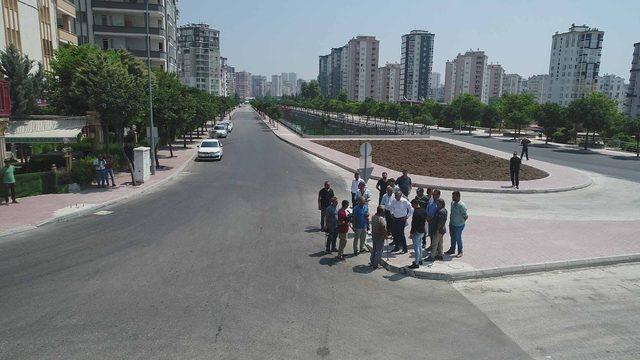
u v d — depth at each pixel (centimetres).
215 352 651
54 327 720
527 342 701
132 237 1240
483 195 1973
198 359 631
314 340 692
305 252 1138
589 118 4031
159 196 1847
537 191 2041
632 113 10425
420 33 16275
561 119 4375
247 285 908
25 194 1756
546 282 967
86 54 2492
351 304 830
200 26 16975
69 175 1897
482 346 686
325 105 11256
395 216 1138
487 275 998
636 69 10288
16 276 941
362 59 17062
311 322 752
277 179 2303
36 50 3306
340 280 952
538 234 1320
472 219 1507
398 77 17188
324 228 1335
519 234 1317
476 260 1069
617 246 1202
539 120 4650
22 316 757
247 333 709
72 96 2186
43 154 2317
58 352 646
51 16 3600
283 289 892
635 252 1148
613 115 4191
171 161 2922
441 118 7400
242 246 1171
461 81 16038
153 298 834
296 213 1566
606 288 935
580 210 1702
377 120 9138
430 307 825
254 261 1056
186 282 916
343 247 1084
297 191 1983
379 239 1021
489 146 4328
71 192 1858
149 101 2436
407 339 703
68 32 4197
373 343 688
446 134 5981
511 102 6303
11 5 2959
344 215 1075
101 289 874
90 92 2036
